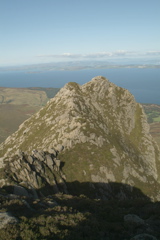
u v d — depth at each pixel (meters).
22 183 42.28
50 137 87.62
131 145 103.81
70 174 65.00
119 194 65.06
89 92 126.00
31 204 26.98
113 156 75.62
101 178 66.38
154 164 100.44
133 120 121.44
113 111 120.06
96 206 29.52
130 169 76.12
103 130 95.19
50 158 62.97
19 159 52.38
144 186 73.94
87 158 72.25
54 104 121.50
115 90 133.88
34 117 123.88
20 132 118.00
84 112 106.38
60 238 18.17
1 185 40.53
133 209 29.25
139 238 19.12
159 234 21.20
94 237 19.53
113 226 21.91
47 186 51.94
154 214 27.56
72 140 78.94
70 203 31.44
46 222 20.45
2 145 117.69
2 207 23.56
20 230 18.25
